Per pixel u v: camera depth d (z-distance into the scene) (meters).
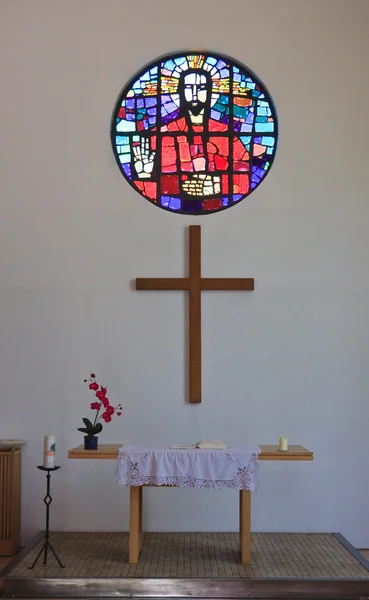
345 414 5.86
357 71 6.09
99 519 5.80
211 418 5.86
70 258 5.98
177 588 4.50
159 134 6.16
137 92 6.21
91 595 4.49
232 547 5.29
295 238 5.99
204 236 6.00
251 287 5.90
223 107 6.20
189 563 4.87
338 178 6.02
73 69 6.09
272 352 5.91
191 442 5.84
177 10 6.14
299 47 6.12
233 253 5.98
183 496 5.82
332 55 6.11
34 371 5.89
